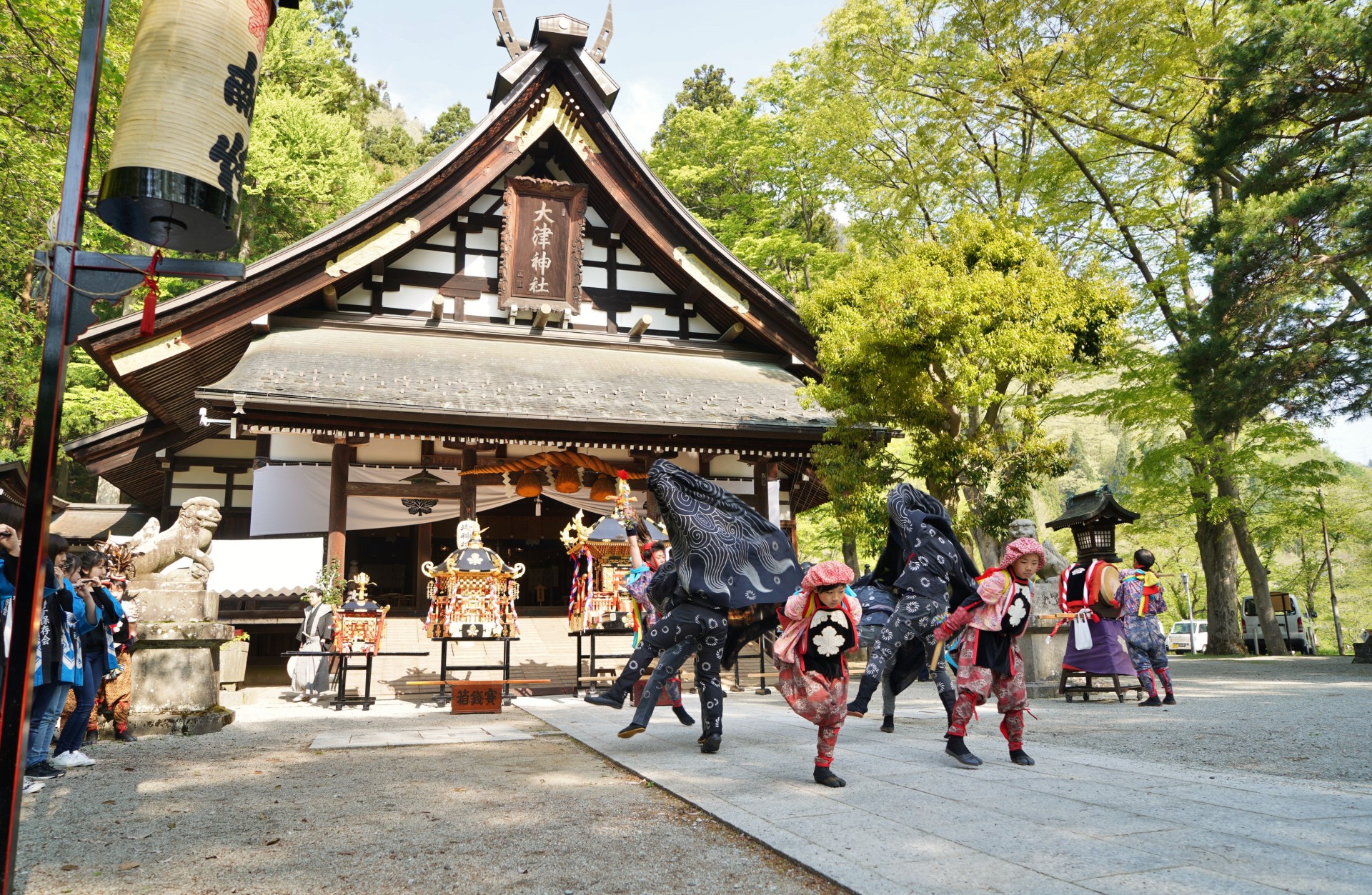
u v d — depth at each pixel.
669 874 3.46
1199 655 24.75
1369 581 41.75
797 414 15.04
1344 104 14.42
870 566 26.44
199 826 4.40
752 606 6.55
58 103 14.47
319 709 10.53
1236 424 15.73
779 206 30.80
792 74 29.03
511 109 15.90
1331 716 8.49
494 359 15.09
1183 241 22.70
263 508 15.00
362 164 34.81
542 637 15.20
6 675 3.10
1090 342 13.59
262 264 14.23
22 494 14.15
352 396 12.28
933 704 10.28
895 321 12.35
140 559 8.66
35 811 4.80
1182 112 21.22
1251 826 3.87
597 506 16.44
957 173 23.17
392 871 3.56
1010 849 3.54
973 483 12.76
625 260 17.62
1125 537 35.94
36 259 3.46
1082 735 7.36
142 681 8.25
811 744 6.79
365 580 11.07
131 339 13.69
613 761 6.09
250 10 4.09
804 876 3.37
